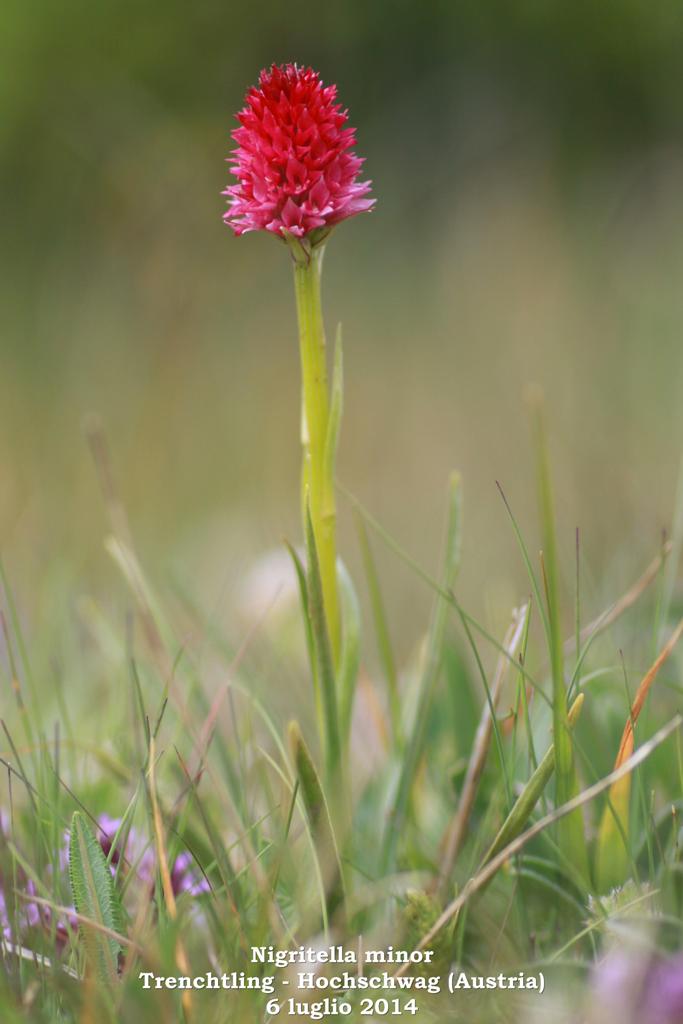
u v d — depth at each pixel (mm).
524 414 1018
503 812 506
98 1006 468
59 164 1791
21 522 797
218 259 1365
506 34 2061
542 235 1461
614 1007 462
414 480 983
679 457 857
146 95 2086
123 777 521
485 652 596
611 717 532
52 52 2127
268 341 1344
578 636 500
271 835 511
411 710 533
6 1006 465
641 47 1989
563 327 1177
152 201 1215
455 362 1192
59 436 1087
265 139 492
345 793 505
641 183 1605
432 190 1750
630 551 608
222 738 527
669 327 1115
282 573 602
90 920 475
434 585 501
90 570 791
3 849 496
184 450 1097
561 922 496
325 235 496
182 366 1149
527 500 831
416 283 1466
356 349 1296
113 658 581
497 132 1890
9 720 575
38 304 1429
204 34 2162
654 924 469
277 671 576
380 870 511
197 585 699
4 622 522
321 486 500
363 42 2107
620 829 491
